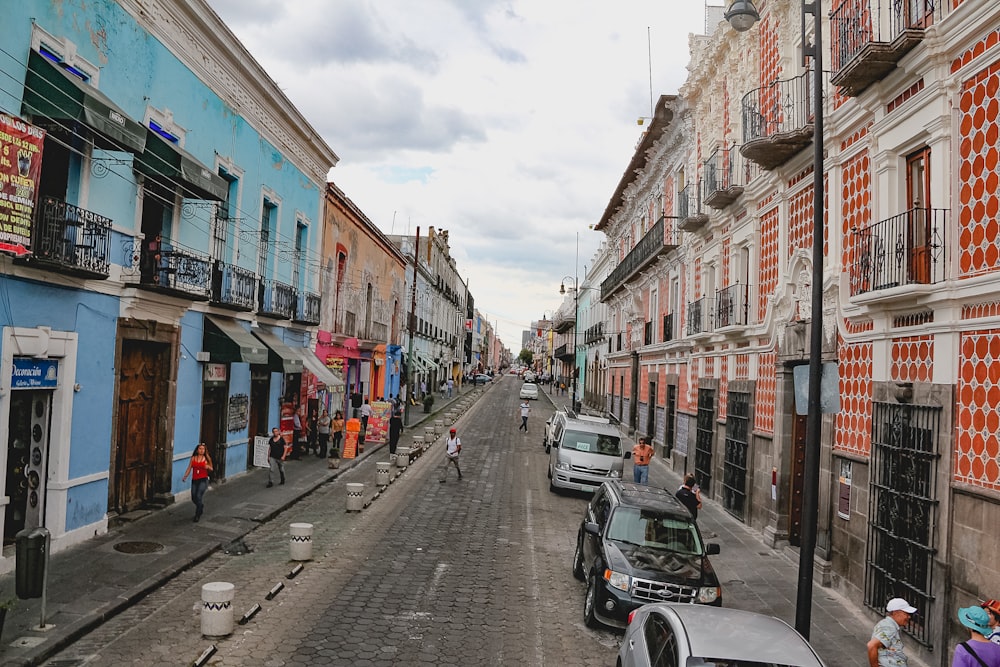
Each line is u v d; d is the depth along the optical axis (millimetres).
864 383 10297
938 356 8258
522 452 25594
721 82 19125
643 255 28797
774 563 12273
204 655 6777
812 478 7469
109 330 11180
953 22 8148
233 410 16562
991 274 7375
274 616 8117
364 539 12039
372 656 7160
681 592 8359
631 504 9898
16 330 9008
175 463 13539
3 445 8836
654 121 25344
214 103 14727
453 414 39812
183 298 12766
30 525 9859
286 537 11992
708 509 17172
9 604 6527
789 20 13906
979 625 5625
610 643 8141
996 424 7211
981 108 7770
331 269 24031
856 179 10984
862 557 9875
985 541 7188
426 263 50250
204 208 14414
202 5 13344
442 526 13391
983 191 7695
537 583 10188
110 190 11008
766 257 15258
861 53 9219
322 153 21875
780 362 13633
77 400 10375
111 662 6648
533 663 7348
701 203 20531
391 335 36125
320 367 21234
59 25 9664
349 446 21469
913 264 8945
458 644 7680
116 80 11117
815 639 8641
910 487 8570
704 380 19438
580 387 60562
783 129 13523
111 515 11633
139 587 8617
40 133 8281
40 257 8930
